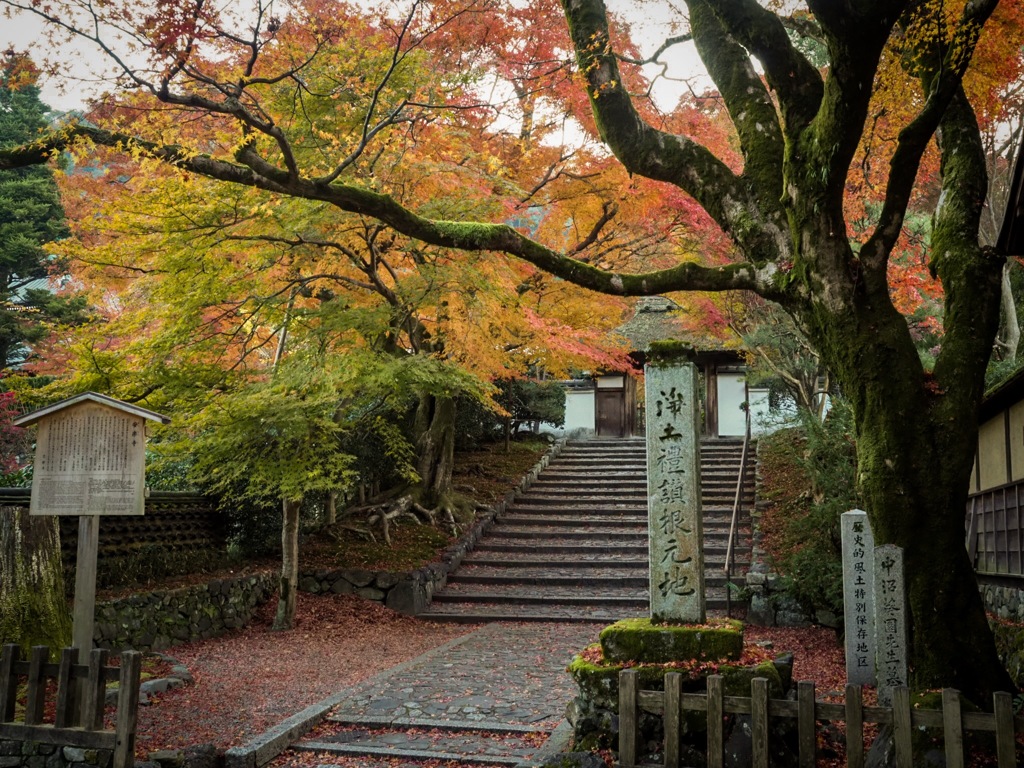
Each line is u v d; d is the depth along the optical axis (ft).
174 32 20.62
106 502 23.45
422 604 45.11
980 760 16.69
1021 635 23.97
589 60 25.05
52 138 24.07
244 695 27.32
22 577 25.77
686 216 46.73
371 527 52.42
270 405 35.32
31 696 18.99
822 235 21.01
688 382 21.91
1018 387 28.35
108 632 31.42
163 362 34.81
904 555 19.97
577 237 52.13
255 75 29.60
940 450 20.16
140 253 31.94
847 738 16.05
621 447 78.02
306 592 46.09
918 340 57.52
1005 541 31.04
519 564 50.52
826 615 38.83
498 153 43.39
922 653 19.70
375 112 33.37
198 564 41.83
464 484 63.41
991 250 22.30
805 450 53.01
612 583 47.11
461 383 40.22
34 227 61.57
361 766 21.22
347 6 29.35
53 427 24.14
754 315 52.37
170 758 19.42
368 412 52.85
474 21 33.01
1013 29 24.94
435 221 25.11
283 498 40.24
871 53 17.90
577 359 51.80
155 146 24.32
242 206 31.48
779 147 23.68
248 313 36.17
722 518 54.03
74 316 58.75
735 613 40.50
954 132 24.04
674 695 17.49
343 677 30.78
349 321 37.04
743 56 25.41
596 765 18.47
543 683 28.73
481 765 20.98
